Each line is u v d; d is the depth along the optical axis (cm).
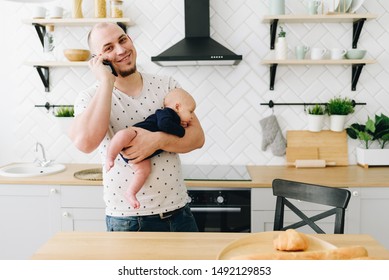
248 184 247
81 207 256
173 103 167
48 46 291
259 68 302
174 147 160
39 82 314
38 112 315
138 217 168
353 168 290
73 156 316
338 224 160
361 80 301
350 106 288
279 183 178
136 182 159
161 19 302
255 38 300
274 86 303
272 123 298
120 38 160
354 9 278
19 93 315
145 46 304
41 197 258
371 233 248
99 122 146
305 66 300
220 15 299
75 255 127
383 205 246
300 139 304
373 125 280
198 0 282
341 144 302
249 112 304
